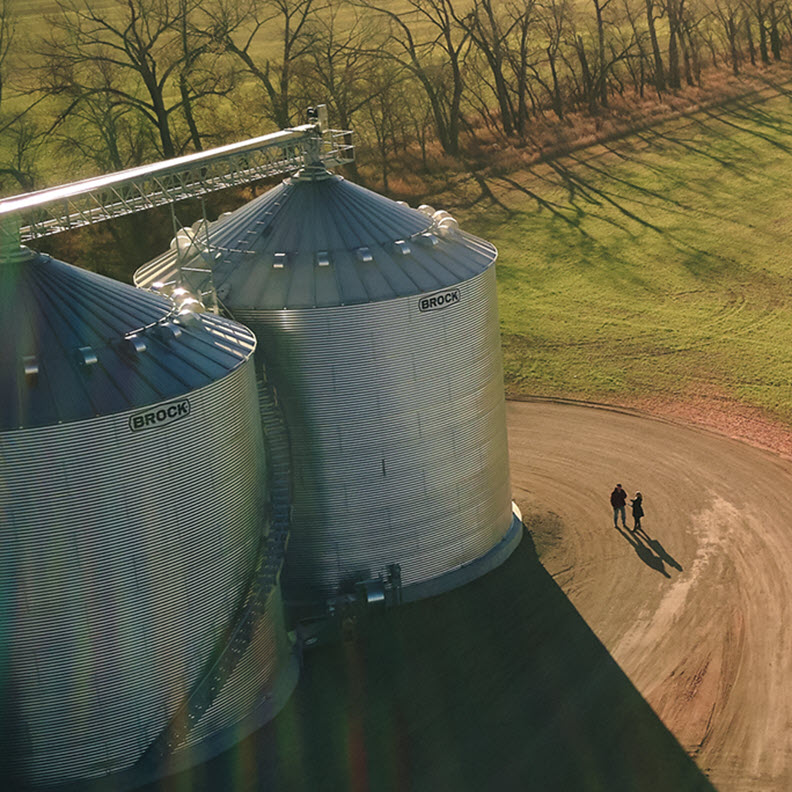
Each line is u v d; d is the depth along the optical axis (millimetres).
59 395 27266
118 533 28062
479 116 121500
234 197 91125
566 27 119438
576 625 36250
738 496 44062
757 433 49656
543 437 50812
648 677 33438
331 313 34625
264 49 140750
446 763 30141
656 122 117688
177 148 94438
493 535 40219
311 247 36031
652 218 86438
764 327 62969
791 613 36125
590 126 115000
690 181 96438
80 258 80250
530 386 56531
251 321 35188
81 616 28234
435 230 38188
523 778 29391
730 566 39094
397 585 37406
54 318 28734
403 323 35312
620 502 41781
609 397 54625
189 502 29203
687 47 135250
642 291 70312
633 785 28938
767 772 29188
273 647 33188
